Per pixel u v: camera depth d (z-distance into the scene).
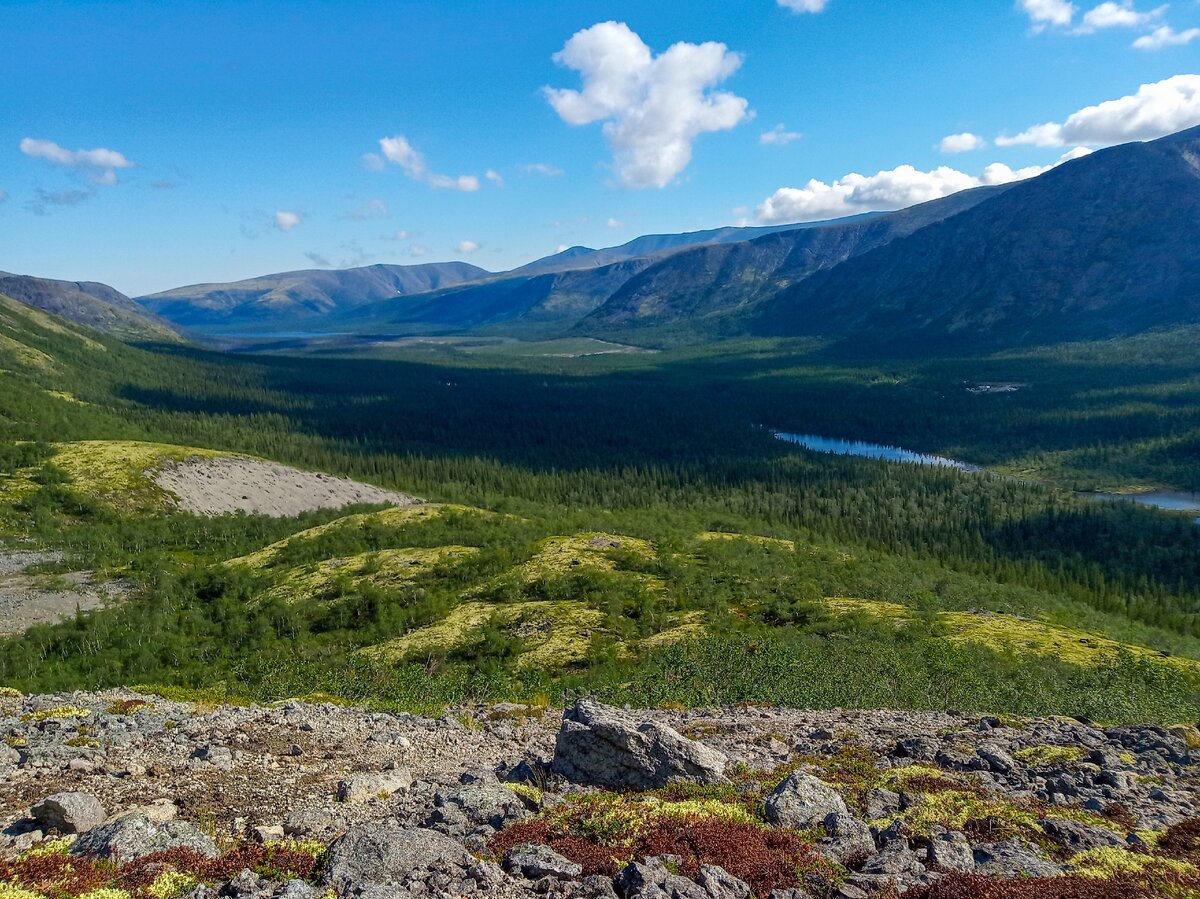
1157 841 16.31
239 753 23.06
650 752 21.19
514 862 14.73
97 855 14.35
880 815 18.31
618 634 79.50
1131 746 25.73
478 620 86.62
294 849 15.35
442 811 17.53
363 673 58.25
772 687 43.84
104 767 20.75
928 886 13.94
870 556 134.50
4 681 73.88
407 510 151.75
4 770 20.25
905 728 29.48
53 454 170.88
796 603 88.44
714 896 13.55
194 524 146.88
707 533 139.75
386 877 13.93
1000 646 71.50
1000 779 21.56
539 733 30.09
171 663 79.75
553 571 105.44
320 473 197.88
